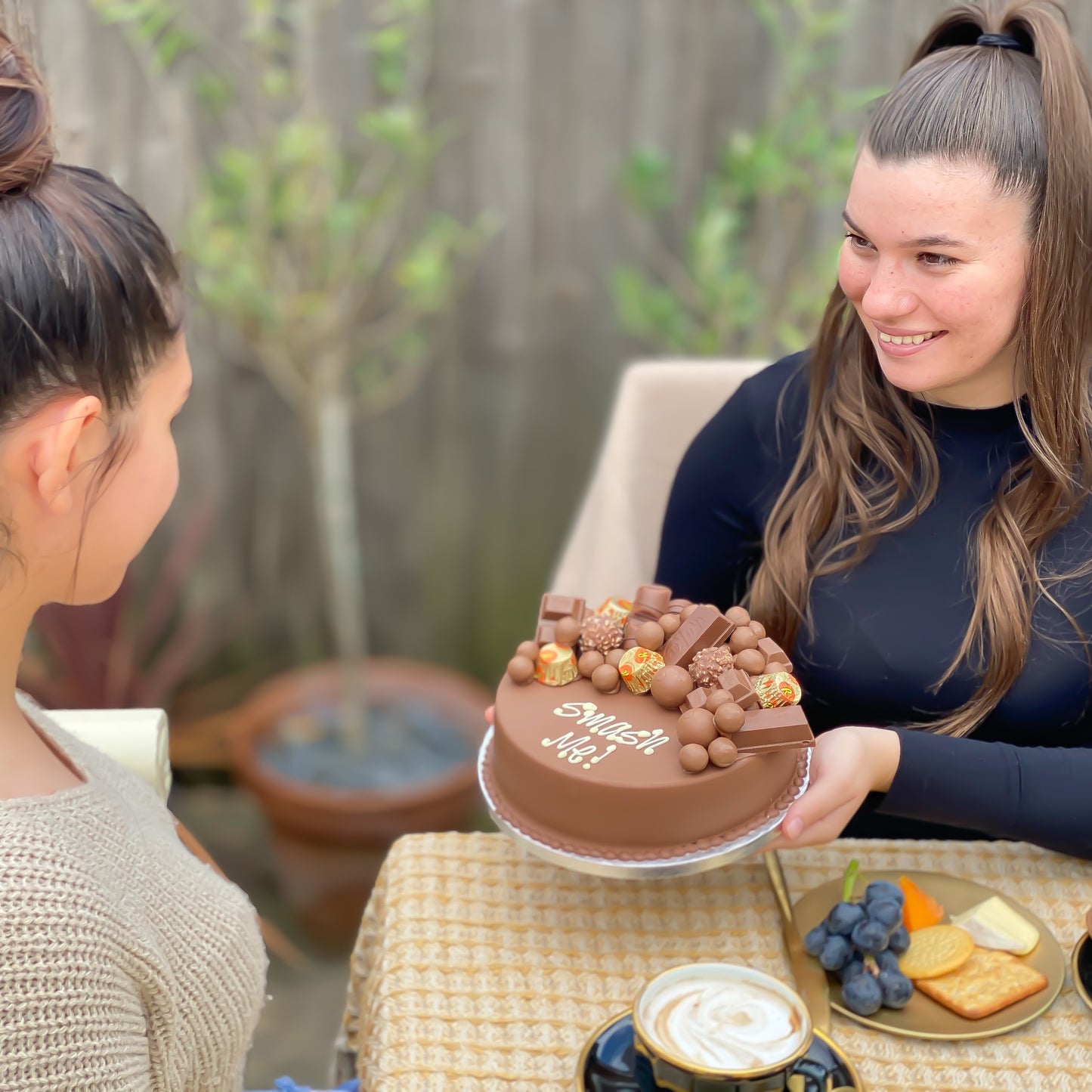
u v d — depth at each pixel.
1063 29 1.06
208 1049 0.83
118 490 0.74
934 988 0.94
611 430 1.76
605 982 0.96
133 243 0.72
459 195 2.52
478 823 2.72
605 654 1.07
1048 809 1.09
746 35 2.42
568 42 2.41
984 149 1.03
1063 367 1.11
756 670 1.00
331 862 2.45
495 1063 0.89
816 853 1.10
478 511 2.83
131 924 0.73
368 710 2.70
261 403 2.63
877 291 1.07
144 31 2.06
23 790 0.77
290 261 2.51
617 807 0.93
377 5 2.33
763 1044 0.81
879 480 1.26
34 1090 0.66
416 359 2.66
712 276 2.38
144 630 2.62
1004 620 1.18
